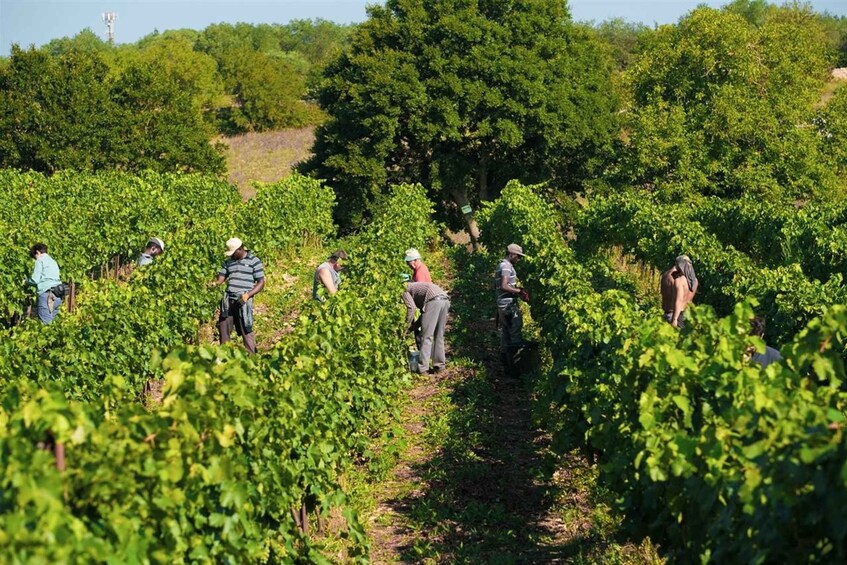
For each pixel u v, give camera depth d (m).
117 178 38.41
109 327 13.05
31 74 48.06
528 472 11.15
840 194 40.62
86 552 4.66
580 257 30.11
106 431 5.45
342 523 9.76
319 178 43.34
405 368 13.93
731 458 6.13
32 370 11.79
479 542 9.30
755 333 9.74
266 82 77.75
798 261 22.08
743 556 5.57
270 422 7.72
